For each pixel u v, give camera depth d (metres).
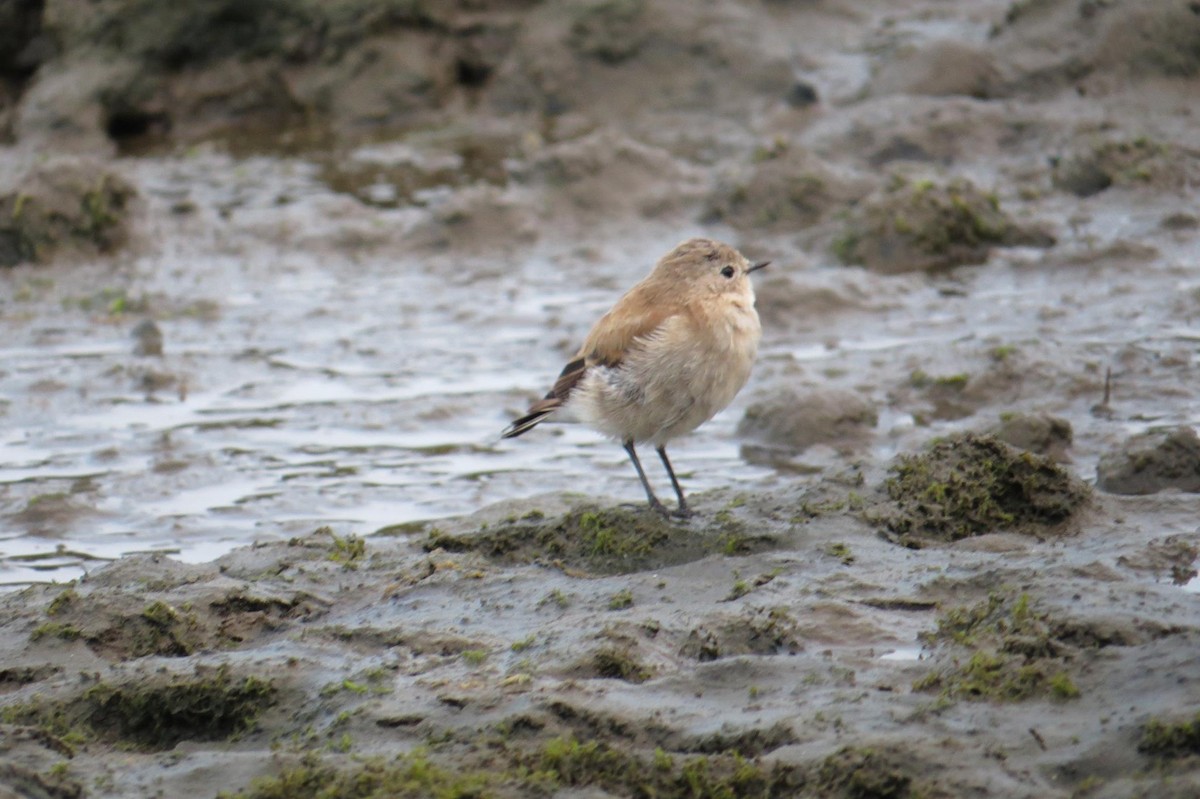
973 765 6.69
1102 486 11.84
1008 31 24.41
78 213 21.34
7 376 16.95
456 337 18.05
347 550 10.75
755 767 6.94
